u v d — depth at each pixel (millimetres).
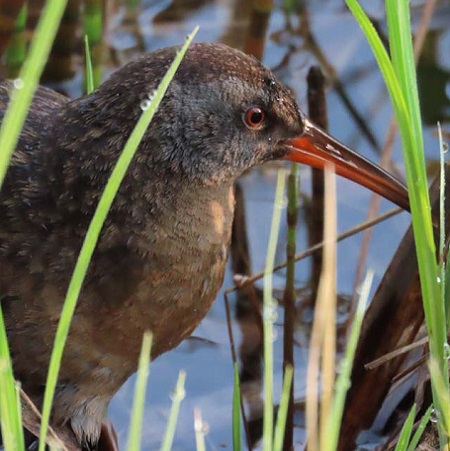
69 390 7320
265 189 10344
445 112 10969
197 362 9031
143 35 11531
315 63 11461
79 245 6887
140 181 6805
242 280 8898
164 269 7000
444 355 6145
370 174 7730
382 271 9664
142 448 8336
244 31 11602
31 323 7035
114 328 7074
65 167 6902
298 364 8945
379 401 8148
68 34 10742
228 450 8336
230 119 6934
